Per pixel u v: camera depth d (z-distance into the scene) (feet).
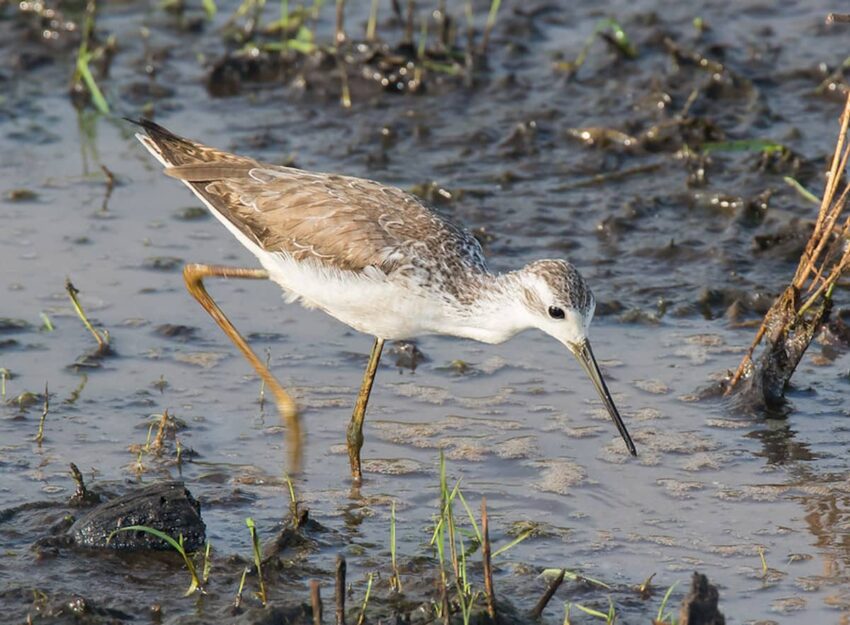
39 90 64.28
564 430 41.37
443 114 61.67
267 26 68.08
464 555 33.37
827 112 60.59
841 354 45.39
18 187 56.18
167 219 54.49
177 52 67.62
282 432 41.39
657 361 45.09
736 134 58.85
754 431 40.93
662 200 54.75
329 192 39.11
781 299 42.11
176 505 35.40
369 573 33.88
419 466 39.58
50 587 33.06
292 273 38.93
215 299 49.44
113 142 60.44
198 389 43.68
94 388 43.45
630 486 38.24
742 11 69.82
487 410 42.65
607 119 60.44
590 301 37.70
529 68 65.16
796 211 53.11
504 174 56.54
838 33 67.15
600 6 70.95
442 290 37.88
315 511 37.17
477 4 70.85
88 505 36.47
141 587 33.27
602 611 32.14
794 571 33.88
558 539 35.58
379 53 63.93
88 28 65.41
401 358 45.78
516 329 38.45
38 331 46.73
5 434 40.68
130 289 49.49
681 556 34.71
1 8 70.23
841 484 37.93
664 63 64.85
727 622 31.73
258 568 32.60
